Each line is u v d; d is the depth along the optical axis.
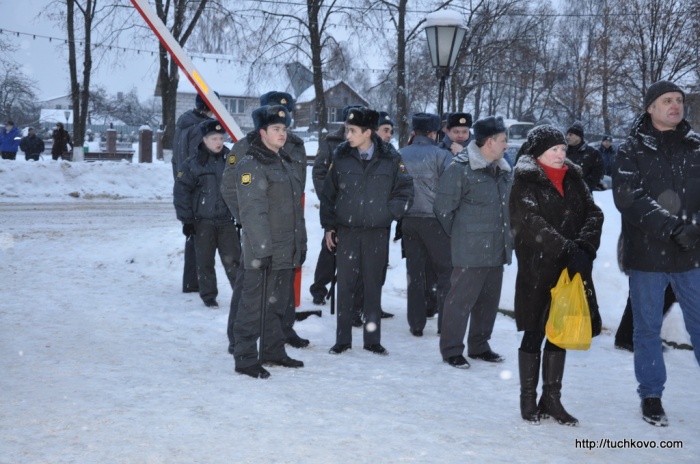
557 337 4.50
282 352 6.04
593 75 40.31
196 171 8.17
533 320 4.73
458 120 7.73
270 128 5.80
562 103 50.03
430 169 7.24
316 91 31.69
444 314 6.28
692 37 35.81
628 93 38.59
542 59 47.91
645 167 4.89
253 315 5.70
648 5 36.38
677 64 36.50
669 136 4.91
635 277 4.98
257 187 5.70
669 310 6.88
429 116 7.38
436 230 7.20
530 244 4.69
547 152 4.76
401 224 7.45
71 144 32.06
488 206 6.23
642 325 4.91
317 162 7.65
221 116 8.20
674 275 4.91
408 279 7.40
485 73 40.56
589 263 4.61
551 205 4.72
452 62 11.38
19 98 72.38
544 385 4.76
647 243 4.89
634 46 37.19
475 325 6.47
